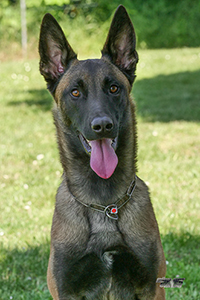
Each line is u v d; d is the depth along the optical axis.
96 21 21.41
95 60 3.82
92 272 3.62
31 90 14.55
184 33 22.66
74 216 3.64
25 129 10.34
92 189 3.65
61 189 3.92
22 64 18.59
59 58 3.98
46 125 10.62
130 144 3.76
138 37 22.52
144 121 10.47
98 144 3.54
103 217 3.60
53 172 7.66
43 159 8.23
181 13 22.77
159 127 9.82
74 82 3.68
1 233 5.63
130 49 3.96
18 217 6.05
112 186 3.64
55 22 3.88
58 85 3.93
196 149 8.42
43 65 3.96
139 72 16.95
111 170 3.46
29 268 4.98
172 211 6.00
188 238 5.35
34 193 6.76
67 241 3.57
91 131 3.37
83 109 3.57
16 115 11.59
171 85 14.52
